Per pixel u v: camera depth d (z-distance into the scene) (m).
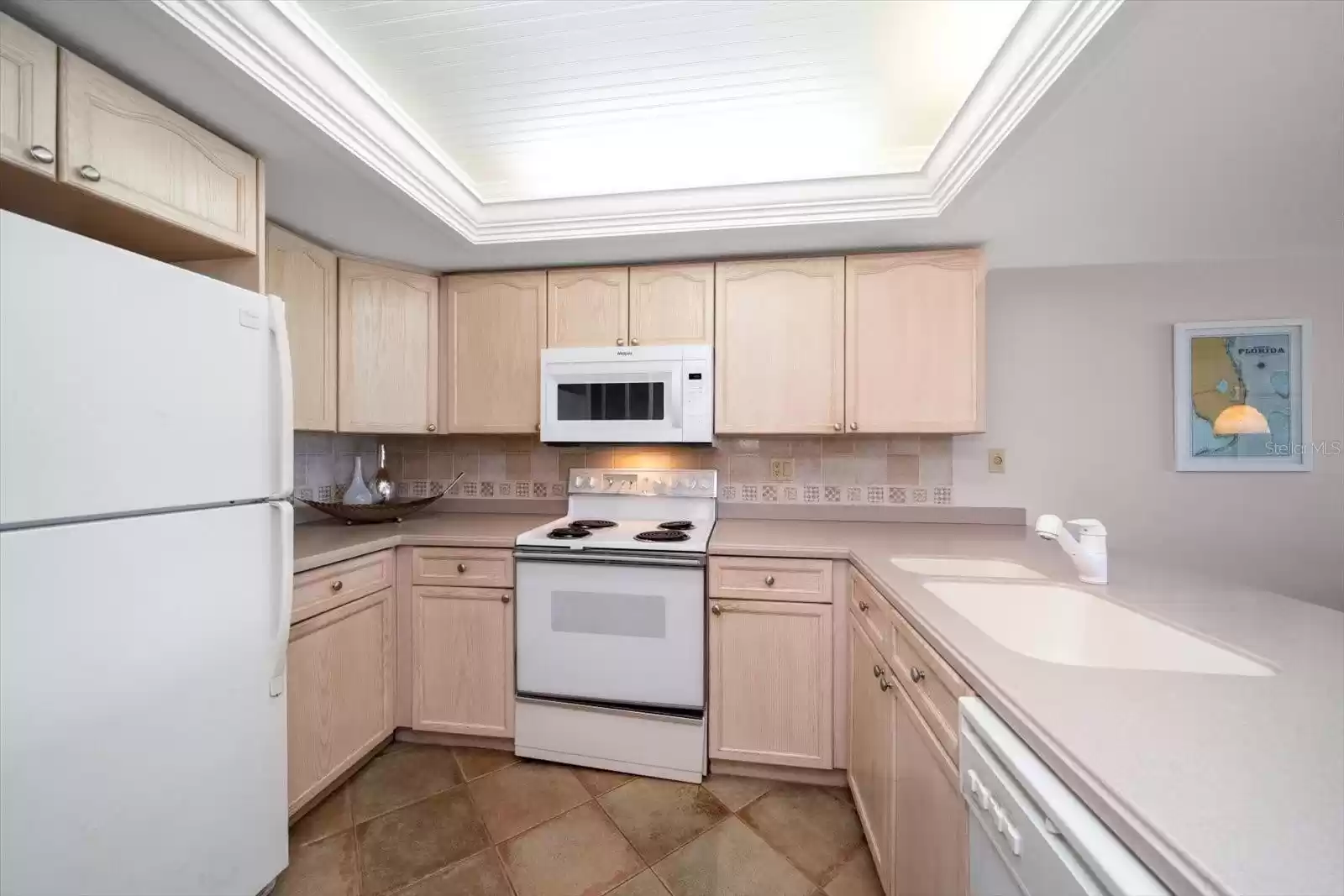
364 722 1.89
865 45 1.27
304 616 1.62
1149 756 0.58
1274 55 1.02
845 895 1.40
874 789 1.43
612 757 1.92
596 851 1.55
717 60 1.32
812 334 2.11
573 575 1.94
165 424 1.07
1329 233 1.91
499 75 1.38
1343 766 0.56
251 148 1.39
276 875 1.36
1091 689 0.75
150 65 1.10
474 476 2.64
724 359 2.17
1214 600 1.18
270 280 1.80
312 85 1.22
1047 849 0.58
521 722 1.99
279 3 1.09
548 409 2.22
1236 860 0.43
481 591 2.02
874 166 1.81
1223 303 2.17
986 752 0.76
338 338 2.09
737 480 2.46
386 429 2.21
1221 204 1.68
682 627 1.87
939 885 0.97
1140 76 1.09
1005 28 1.21
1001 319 2.29
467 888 1.42
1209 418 2.18
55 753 0.91
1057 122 1.25
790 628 1.84
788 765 1.85
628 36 1.24
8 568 0.85
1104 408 2.25
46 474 0.89
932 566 1.63
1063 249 2.07
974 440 2.31
